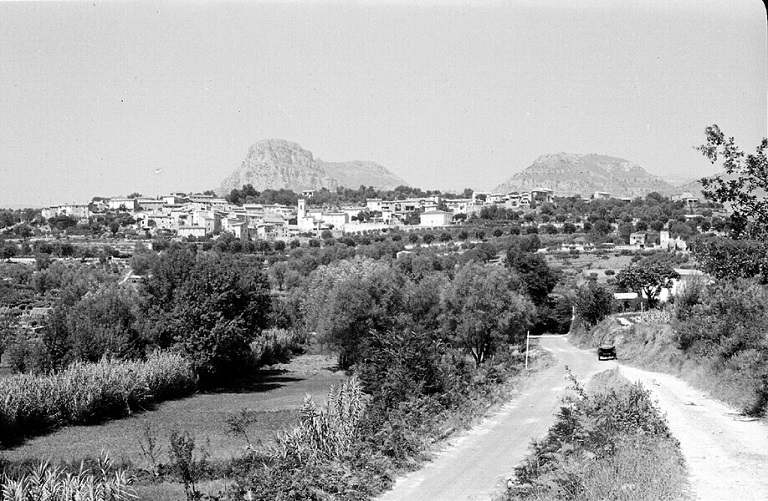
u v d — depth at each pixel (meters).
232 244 194.50
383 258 142.38
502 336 58.72
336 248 183.50
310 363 89.31
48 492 23.70
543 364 61.12
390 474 22.98
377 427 26.67
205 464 29.89
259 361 83.38
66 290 102.25
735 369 33.56
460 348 57.84
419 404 31.03
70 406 45.72
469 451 26.67
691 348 45.16
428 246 196.25
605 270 139.00
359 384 30.88
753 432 23.17
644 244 175.12
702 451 20.16
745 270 21.98
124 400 50.25
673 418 26.03
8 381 44.81
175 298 66.75
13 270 144.25
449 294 59.88
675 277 89.38
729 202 21.38
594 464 18.58
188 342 65.25
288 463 22.50
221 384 70.62
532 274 105.56
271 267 155.00
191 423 46.53
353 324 68.25
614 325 78.50
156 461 33.47
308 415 25.56
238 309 71.50
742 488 16.06
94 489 24.16
